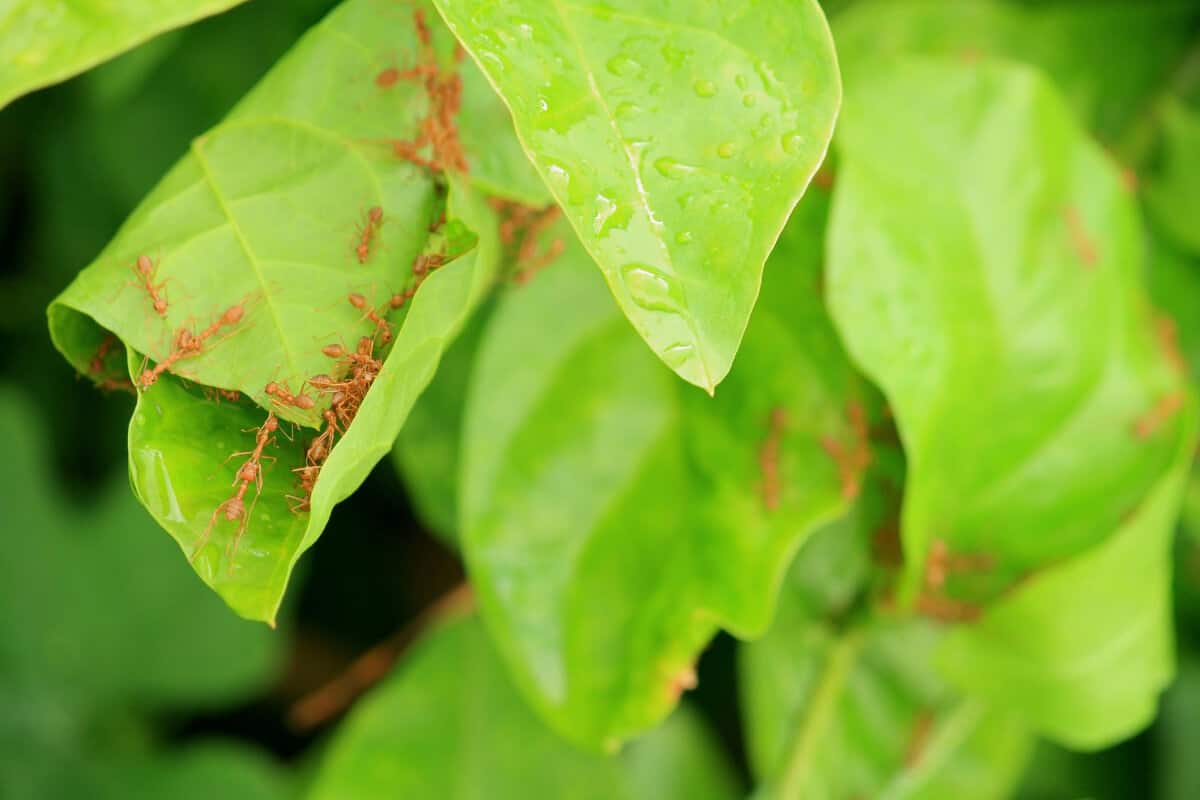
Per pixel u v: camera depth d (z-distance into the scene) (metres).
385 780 0.63
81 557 0.75
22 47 0.51
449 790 0.63
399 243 0.52
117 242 0.51
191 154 0.52
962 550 0.61
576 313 0.59
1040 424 0.60
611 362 0.60
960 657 0.61
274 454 0.51
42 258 0.81
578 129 0.49
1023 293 0.59
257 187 0.52
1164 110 0.66
